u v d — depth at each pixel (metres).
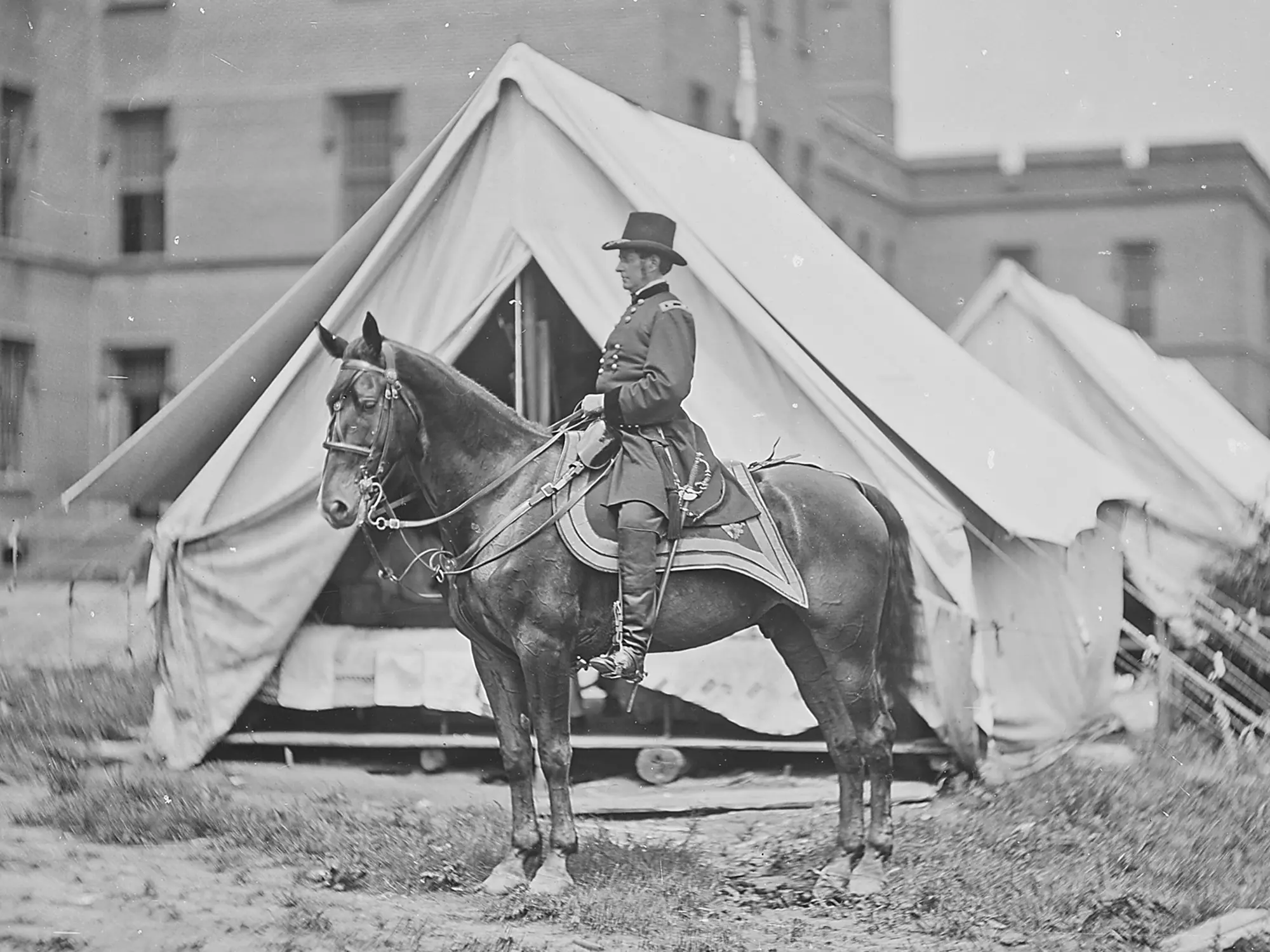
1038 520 9.52
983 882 7.03
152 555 9.75
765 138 28.52
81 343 28.55
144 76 28.94
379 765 9.91
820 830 8.05
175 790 8.56
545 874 6.75
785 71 29.64
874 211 34.22
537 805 8.81
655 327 6.86
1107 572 10.98
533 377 10.10
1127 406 13.82
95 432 28.25
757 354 9.52
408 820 8.04
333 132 28.86
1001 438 10.25
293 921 6.11
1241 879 7.25
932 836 7.90
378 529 6.93
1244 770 9.80
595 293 9.63
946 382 10.50
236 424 11.11
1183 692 11.48
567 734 6.86
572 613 6.80
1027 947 6.23
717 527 6.89
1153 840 7.83
